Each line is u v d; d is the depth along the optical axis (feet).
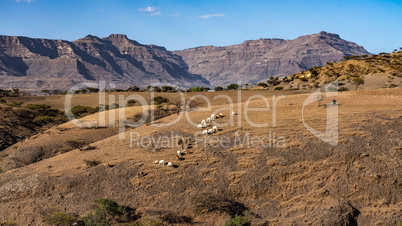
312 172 114.01
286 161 120.88
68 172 133.80
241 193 111.86
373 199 100.48
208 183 116.78
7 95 591.78
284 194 109.09
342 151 119.96
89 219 103.91
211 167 125.08
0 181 139.74
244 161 125.39
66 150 192.54
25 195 122.52
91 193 119.34
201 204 107.24
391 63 492.13
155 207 110.01
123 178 124.47
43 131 265.34
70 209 113.09
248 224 100.48
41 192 122.83
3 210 116.78
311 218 96.43
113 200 114.21
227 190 112.98
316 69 581.12
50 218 106.73
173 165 129.08
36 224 107.14
